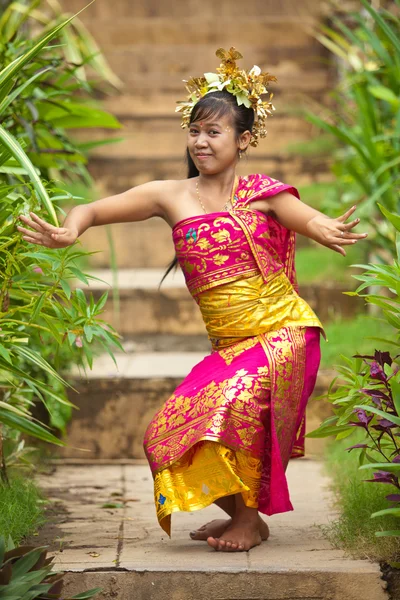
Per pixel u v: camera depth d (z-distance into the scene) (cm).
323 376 725
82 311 518
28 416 512
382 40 912
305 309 521
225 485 478
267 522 553
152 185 521
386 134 866
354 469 607
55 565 465
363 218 822
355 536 498
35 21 1063
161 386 729
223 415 477
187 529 545
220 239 499
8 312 505
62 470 699
